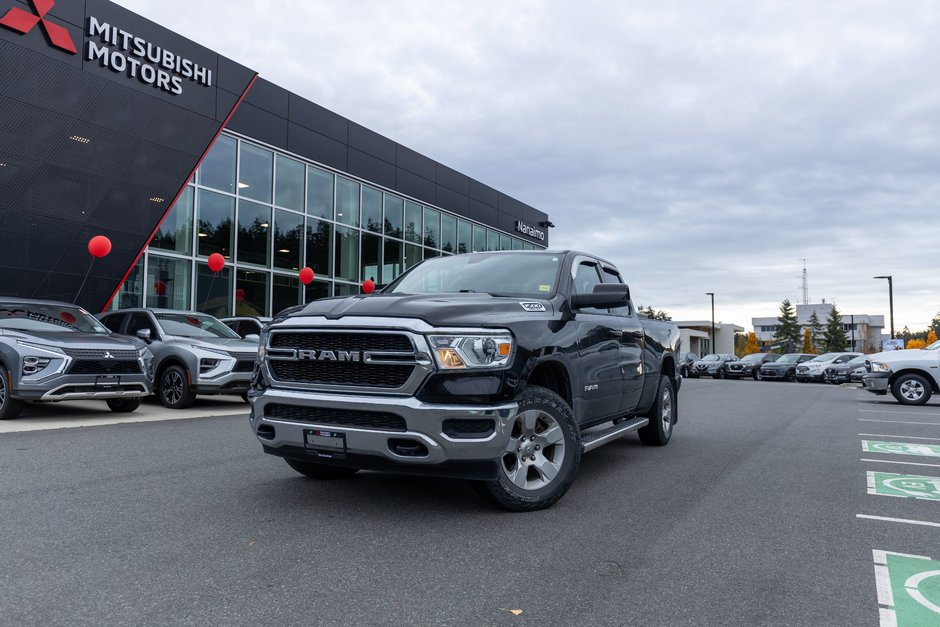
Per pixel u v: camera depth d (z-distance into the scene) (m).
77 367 8.45
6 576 2.99
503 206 30.33
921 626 2.59
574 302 4.93
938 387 13.64
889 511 4.43
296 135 19.45
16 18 13.33
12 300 9.45
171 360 10.52
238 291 17.78
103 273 14.80
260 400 4.30
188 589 2.87
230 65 17.44
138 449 6.41
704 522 4.11
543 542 3.64
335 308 4.21
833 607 2.78
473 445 3.81
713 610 2.74
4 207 13.25
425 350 3.80
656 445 7.33
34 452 6.19
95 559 3.24
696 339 68.19
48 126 13.86
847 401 15.36
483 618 2.62
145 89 15.51
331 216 20.80
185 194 16.47
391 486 4.95
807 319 113.06
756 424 9.73
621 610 2.72
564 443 4.44
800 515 4.30
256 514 4.11
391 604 2.74
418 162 24.67
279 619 2.57
